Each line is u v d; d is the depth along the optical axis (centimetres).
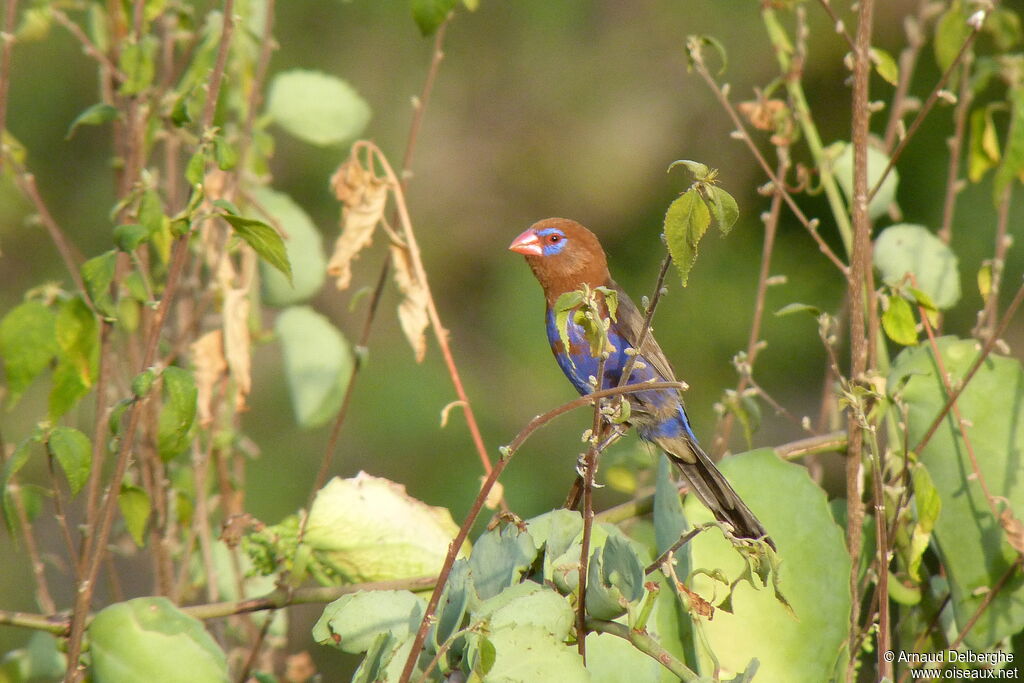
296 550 649
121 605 574
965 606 644
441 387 1727
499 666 454
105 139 1756
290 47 1870
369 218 708
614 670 550
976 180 784
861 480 648
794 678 595
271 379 1644
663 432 800
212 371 726
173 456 566
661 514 636
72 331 621
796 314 1745
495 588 521
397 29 1917
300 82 796
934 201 1647
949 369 655
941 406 654
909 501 659
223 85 658
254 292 810
